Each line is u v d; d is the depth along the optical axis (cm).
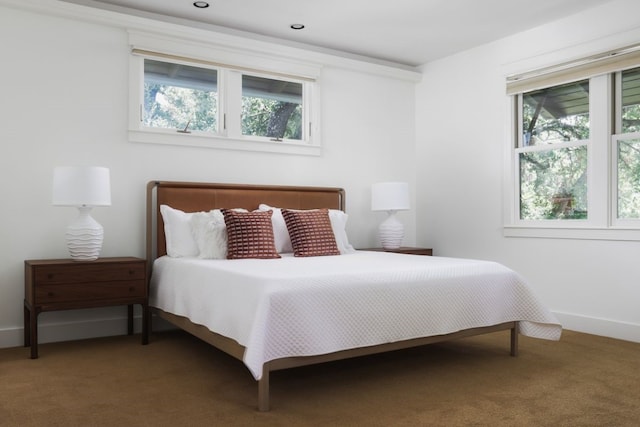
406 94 583
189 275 345
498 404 254
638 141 396
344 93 539
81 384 284
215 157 463
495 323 334
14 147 381
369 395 268
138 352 360
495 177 497
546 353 354
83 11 396
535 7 417
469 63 524
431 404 254
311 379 297
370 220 555
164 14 434
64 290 352
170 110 451
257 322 244
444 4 413
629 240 391
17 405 250
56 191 361
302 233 420
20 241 383
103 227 414
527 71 464
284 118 511
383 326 285
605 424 227
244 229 390
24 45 385
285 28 467
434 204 563
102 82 414
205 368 318
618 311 400
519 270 473
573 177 441
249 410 246
